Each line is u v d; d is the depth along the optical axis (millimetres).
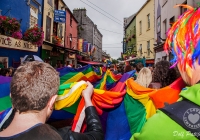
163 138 744
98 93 2010
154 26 15305
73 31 21047
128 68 5797
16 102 876
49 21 13148
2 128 922
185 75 875
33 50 10117
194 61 821
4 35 7008
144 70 2928
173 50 908
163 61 2330
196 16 825
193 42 807
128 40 26344
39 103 890
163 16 13000
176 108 771
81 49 24047
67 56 18312
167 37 963
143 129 819
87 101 1571
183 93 798
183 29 853
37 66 959
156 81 2293
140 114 1890
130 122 2020
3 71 5145
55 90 963
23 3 9164
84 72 3836
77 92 1708
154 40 15242
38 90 888
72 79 3578
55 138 832
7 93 2256
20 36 7562
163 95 1383
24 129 838
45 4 12141
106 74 4316
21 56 9297
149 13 17078
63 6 16562
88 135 1131
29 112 890
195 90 760
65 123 2061
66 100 1734
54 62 14820
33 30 8688
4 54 7781
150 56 16594
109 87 4465
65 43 17781
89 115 1364
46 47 12500
